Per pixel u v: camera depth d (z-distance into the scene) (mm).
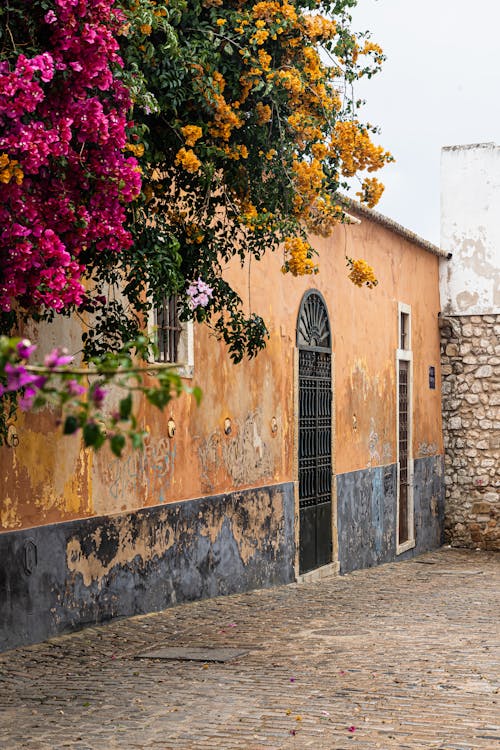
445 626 10000
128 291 8000
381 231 18125
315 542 14969
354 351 16672
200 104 8133
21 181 5922
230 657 8219
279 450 13719
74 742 5703
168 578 10930
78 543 9359
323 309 15383
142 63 7500
